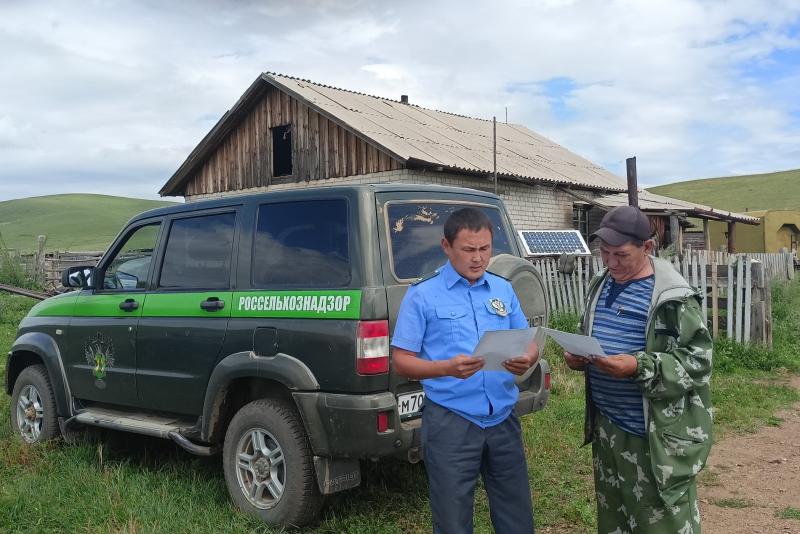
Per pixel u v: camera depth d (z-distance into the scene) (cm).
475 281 292
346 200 407
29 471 516
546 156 1962
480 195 486
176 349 475
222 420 454
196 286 477
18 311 1492
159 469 525
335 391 388
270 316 422
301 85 1638
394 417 381
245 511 429
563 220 1827
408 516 434
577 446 563
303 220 427
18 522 430
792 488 492
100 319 539
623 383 283
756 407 700
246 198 464
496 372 288
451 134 1742
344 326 385
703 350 261
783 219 3228
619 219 275
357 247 395
